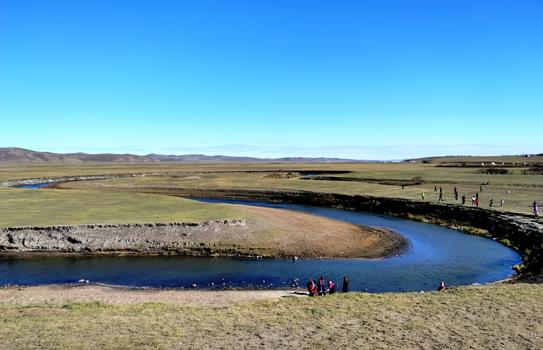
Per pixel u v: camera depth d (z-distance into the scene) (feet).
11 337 55.77
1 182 402.11
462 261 130.31
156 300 91.15
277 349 53.42
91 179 460.96
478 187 283.38
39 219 154.40
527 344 54.95
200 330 59.98
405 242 154.92
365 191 279.90
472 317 64.95
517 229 157.89
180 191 330.95
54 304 82.02
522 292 78.74
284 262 127.34
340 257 133.28
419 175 396.16
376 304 73.46
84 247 136.67
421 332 59.16
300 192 287.28
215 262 126.72
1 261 126.00
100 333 57.77
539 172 396.57
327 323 63.05
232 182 384.88
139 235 143.02
